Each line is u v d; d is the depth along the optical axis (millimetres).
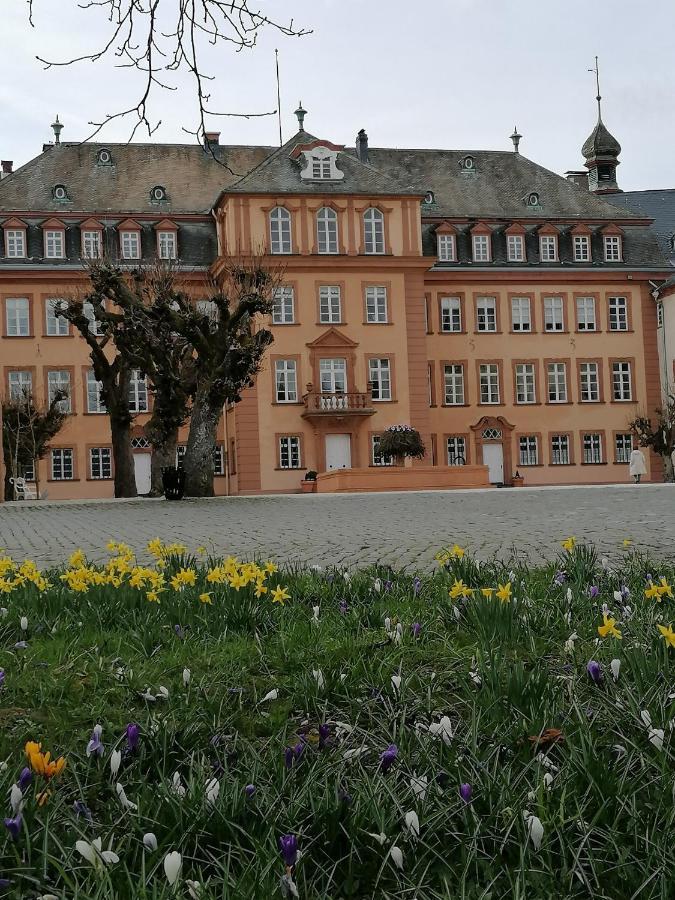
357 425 64062
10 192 66938
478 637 6199
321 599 7809
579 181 89312
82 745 4469
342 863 3346
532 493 33812
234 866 3297
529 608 6734
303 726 4816
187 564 9859
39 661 6027
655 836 3299
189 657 6047
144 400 67812
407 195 65500
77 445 65875
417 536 16141
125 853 3297
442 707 4949
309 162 64688
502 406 70562
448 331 70125
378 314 65125
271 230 63938
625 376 72250
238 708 5020
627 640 5957
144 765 4125
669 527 16219
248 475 62969
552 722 4402
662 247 82500
